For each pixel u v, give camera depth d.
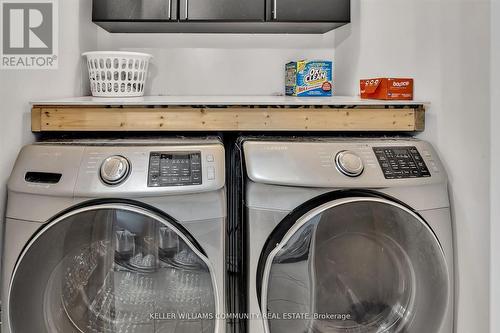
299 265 1.08
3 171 1.10
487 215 1.04
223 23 1.73
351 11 1.76
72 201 1.02
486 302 1.05
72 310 1.07
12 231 1.04
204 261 1.05
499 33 0.99
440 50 1.19
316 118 1.29
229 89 1.98
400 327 1.14
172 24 1.76
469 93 1.09
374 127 1.29
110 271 1.06
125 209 1.01
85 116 1.24
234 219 1.29
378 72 1.51
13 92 1.15
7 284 1.04
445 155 1.19
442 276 1.13
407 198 1.11
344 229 1.08
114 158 1.04
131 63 1.56
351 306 1.12
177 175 1.03
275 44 1.98
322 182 1.07
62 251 1.04
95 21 1.65
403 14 1.36
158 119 1.26
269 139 1.20
